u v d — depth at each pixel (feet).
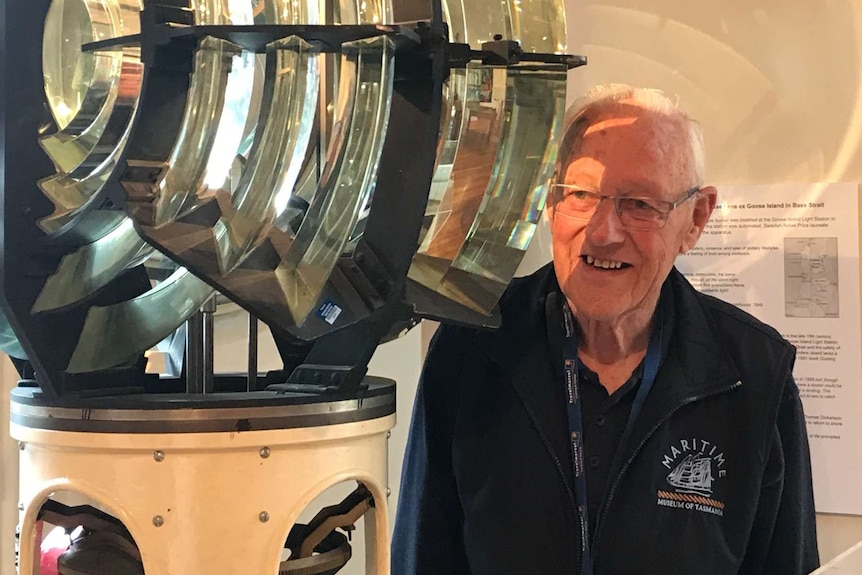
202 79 2.34
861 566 3.25
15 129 2.69
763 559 4.03
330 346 2.87
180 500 2.48
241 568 2.51
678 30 5.08
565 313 4.03
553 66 3.34
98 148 2.77
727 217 5.03
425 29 2.60
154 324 2.79
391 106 2.78
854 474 4.80
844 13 4.82
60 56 2.89
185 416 2.47
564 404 3.93
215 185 2.62
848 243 4.83
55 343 2.62
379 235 2.77
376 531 2.94
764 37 4.95
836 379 4.85
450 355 4.25
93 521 2.80
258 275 2.55
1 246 2.59
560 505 3.82
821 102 4.88
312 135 3.18
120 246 2.69
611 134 3.61
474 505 3.95
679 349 3.92
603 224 3.55
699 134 3.81
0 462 5.19
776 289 4.95
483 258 3.49
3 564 5.19
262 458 2.55
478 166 3.48
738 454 3.83
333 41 2.44
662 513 3.75
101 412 2.50
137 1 2.90
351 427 2.73
